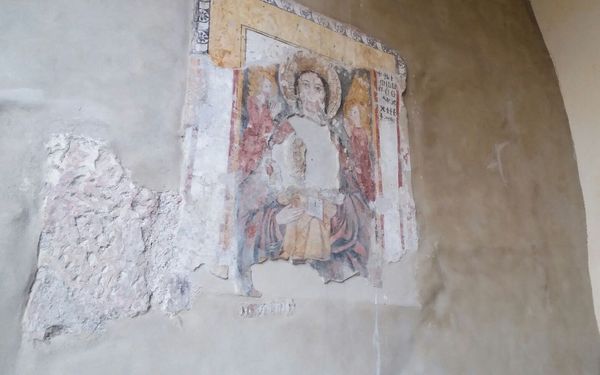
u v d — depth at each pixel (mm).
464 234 2508
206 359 1606
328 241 2008
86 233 1506
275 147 1967
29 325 1366
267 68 2037
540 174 3023
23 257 1397
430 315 2240
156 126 1710
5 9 1553
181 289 1619
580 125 3277
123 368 1467
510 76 3152
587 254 3041
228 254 1737
